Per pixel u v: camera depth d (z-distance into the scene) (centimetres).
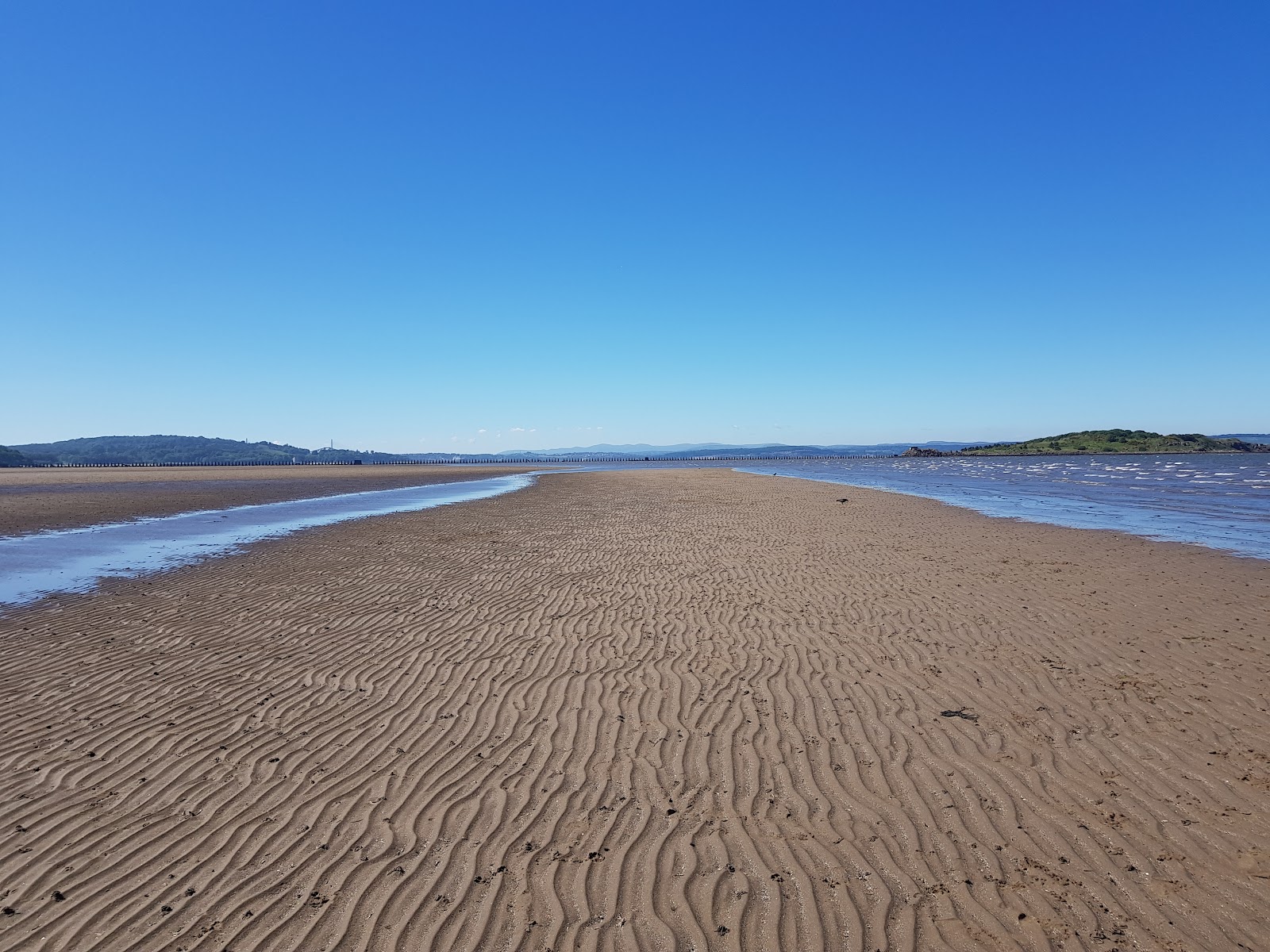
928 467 8181
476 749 588
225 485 4747
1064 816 477
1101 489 3744
